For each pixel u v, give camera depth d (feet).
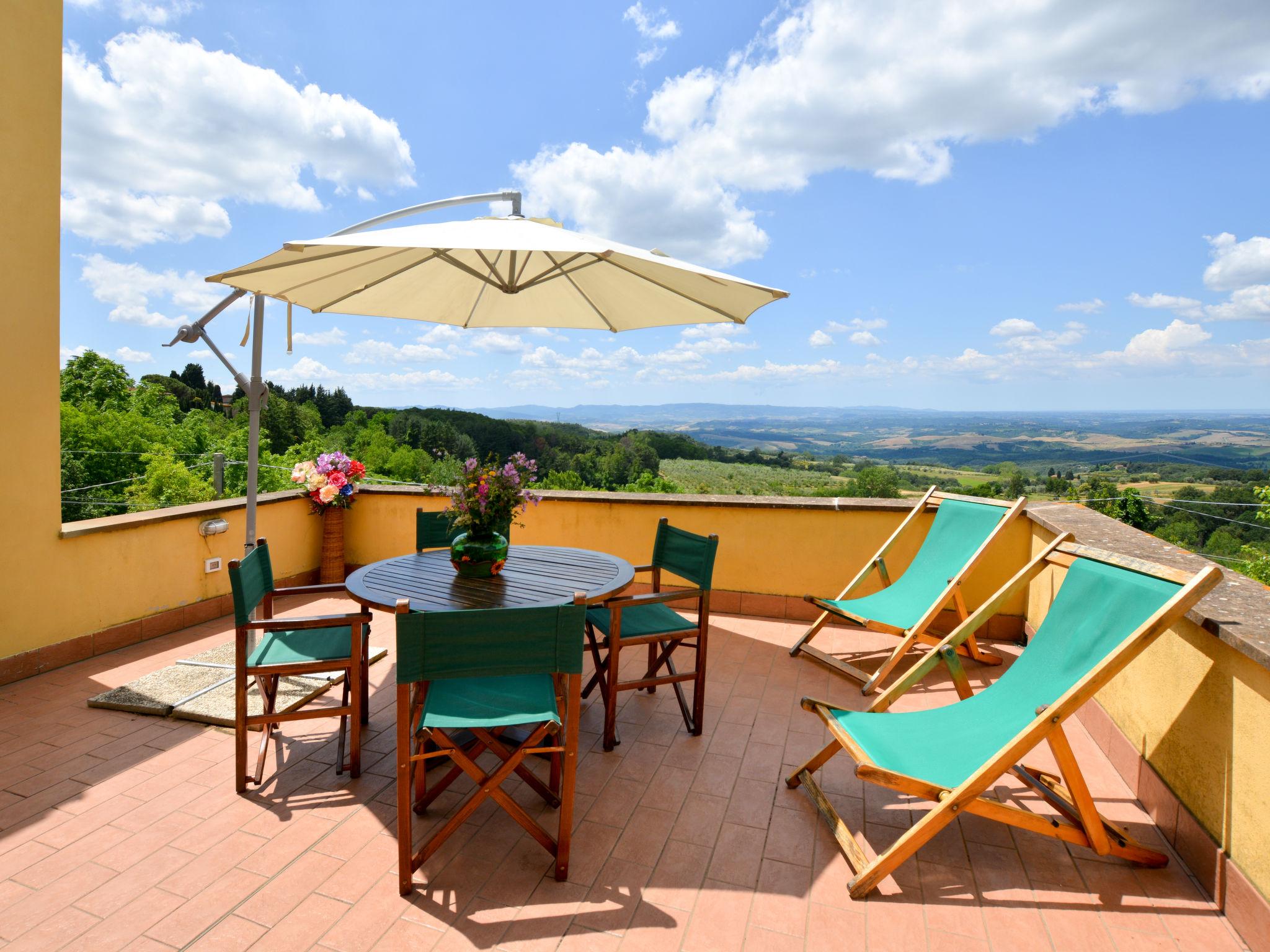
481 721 6.57
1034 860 7.18
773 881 6.75
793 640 14.98
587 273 11.84
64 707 10.66
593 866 6.94
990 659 13.60
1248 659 6.06
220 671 11.90
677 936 5.94
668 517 17.11
